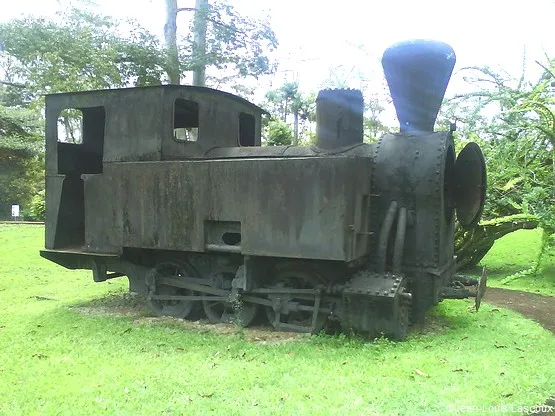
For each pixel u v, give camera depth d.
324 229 5.18
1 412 3.48
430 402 3.57
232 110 7.55
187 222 5.91
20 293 8.41
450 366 4.38
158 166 6.09
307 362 4.57
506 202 9.68
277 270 5.99
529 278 9.48
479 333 5.59
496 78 10.69
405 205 5.77
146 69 14.95
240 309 6.04
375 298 5.17
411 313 5.77
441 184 5.62
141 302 7.53
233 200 5.62
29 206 25.62
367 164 5.72
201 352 4.95
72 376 4.22
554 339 5.40
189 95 6.70
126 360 4.68
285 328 5.82
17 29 14.37
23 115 21.58
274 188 5.41
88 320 6.32
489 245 10.31
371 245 5.88
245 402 3.62
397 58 5.98
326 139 6.14
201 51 15.01
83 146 8.08
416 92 5.99
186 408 3.51
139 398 3.70
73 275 10.21
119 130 6.64
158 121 6.36
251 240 5.52
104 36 14.77
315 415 3.39
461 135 10.93
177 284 6.50
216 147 7.11
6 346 5.18
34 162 24.53
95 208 6.58
